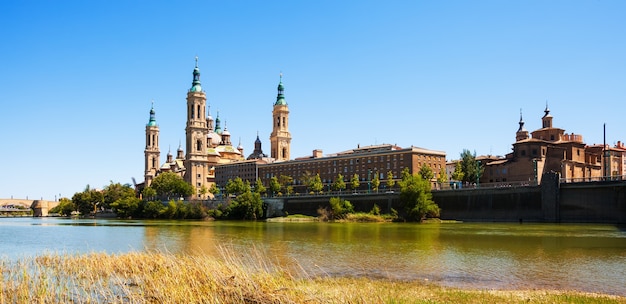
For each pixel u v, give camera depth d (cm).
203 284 3169
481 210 14138
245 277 3170
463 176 18888
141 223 16838
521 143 17938
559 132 19075
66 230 12256
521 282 4069
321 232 10300
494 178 18862
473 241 7581
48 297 3228
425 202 14825
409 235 9019
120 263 4338
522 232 9331
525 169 17688
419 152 19862
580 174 17738
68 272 4162
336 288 3588
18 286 3428
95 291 3422
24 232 11425
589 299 3344
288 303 2869
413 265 5053
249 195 19675
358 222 15612
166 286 3222
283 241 8031
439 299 3344
